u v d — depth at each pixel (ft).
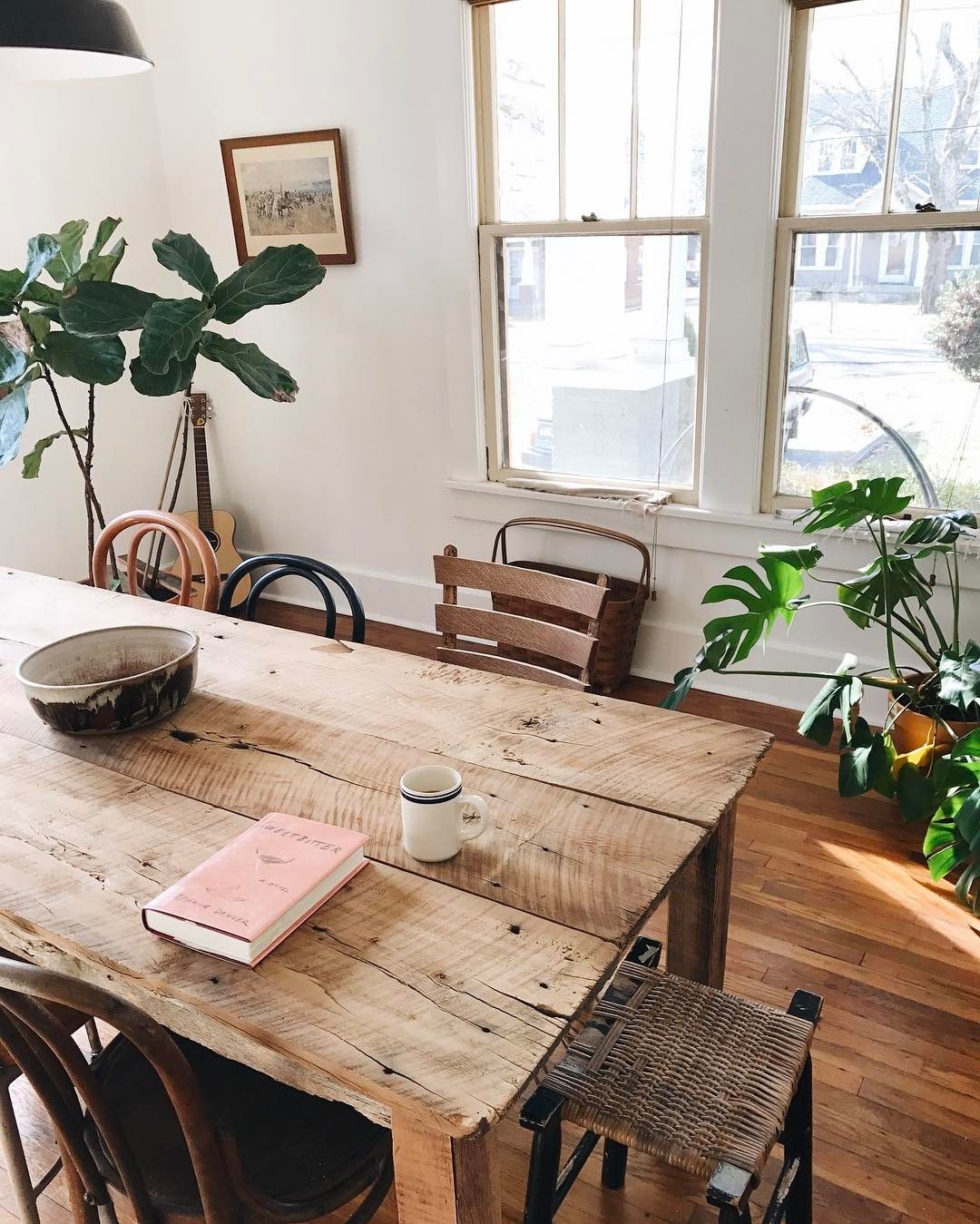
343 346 11.94
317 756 4.82
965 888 7.13
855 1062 5.92
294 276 9.82
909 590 8.04
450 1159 2.98
